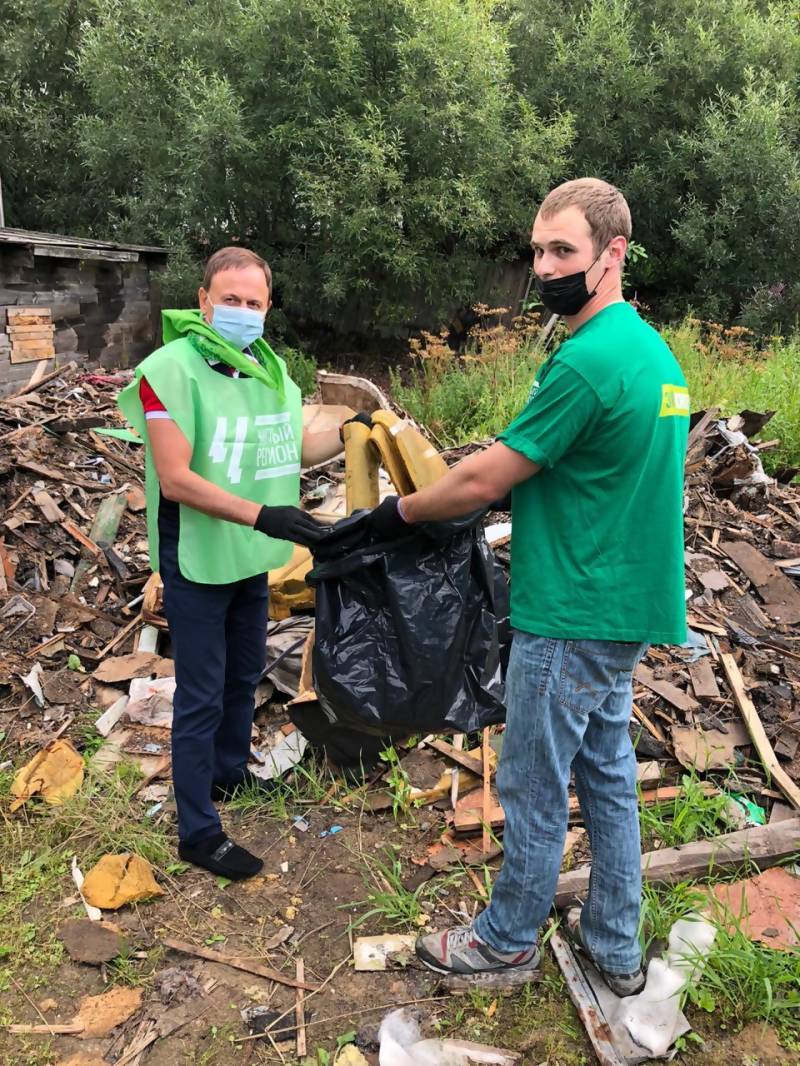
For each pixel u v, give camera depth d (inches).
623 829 80.9
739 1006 84.9
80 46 463.2
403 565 86.7
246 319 95.8
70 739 127.6
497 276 441.1
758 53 456.8
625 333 69.4
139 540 174.7
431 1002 87.0
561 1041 82.4
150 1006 86.6
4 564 159.8
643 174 449.7
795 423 249.1
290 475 106.7
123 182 478.0
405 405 297.3
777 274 441.4
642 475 70.0
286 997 87.9
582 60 445.4
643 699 131.3
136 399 95.7
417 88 383.6
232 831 112.0
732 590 161.5
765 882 100.0
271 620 145.9
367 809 114.8
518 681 76.1
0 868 103.3
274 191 404.2
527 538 74.4
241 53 402.0
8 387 288.5
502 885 82.5
